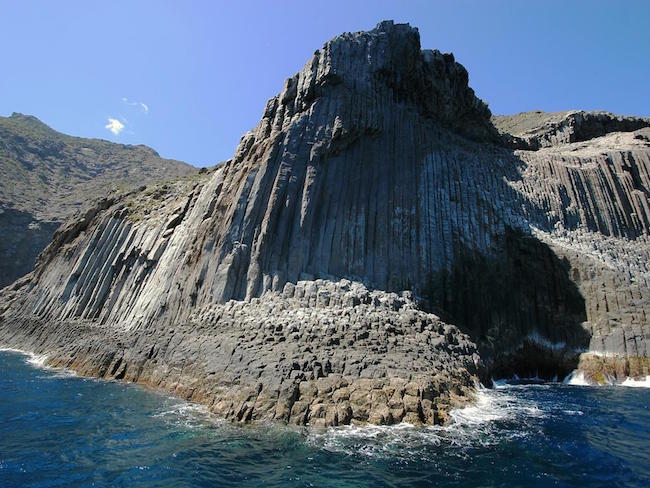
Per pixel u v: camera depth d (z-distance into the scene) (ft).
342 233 95.35
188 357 74.33
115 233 142.51
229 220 93.86
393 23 129.49
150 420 57.06
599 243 116.78
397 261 97.04
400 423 54.54
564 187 128.06
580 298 102.94
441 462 43.62
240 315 79.05
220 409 59.16
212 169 174.91
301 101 109.50
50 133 560.61
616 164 136.36
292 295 82.99
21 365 103.19
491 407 64.49
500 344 98.12
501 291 104.06
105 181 469.98
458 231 106.93
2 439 50.70
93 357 93.15
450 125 136.05
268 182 96.84
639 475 41.27
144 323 98.22
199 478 40.29
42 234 329.52
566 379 96.58
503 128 192.85
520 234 111.96
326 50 114.11
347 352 66.08
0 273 305.73
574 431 53.93
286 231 92.02
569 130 164.25
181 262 103.19
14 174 409.49
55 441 49.98
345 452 45.93
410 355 67.31
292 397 57.26
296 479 40.01
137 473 41.37
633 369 91.40
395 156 111.04
